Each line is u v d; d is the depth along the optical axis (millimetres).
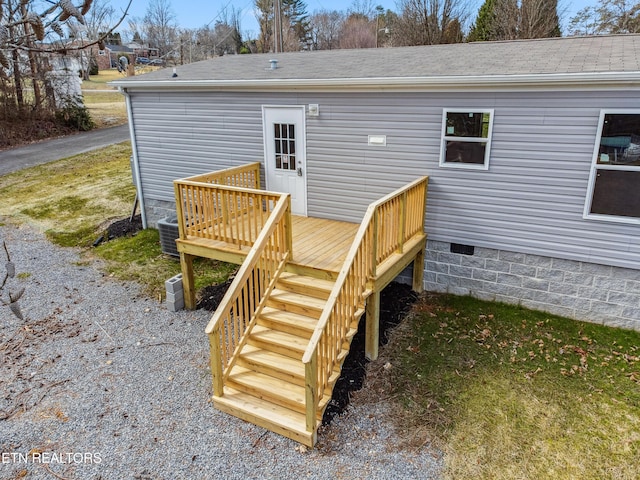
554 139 6145
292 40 38750
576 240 6383
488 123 6469
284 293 5941
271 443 4617
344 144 7656
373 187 7625
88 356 6008
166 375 5637
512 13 21875
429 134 6926
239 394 5148
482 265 7113
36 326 6727
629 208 5996
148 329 6676
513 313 6852
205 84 8352
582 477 4191
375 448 4547
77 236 10258
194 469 4293
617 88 5637
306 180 8234
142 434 4711
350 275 5078
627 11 21297
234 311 5199
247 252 6418
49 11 1111
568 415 4914
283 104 8008
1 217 11352
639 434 4648
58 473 4234
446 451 4492
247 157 8734
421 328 6562
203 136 9102
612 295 6371
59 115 20359
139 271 8602
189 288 7207
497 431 4727
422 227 7234
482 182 6762
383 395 5277
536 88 6055
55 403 5125
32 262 8992
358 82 6945
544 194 6414
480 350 6043
